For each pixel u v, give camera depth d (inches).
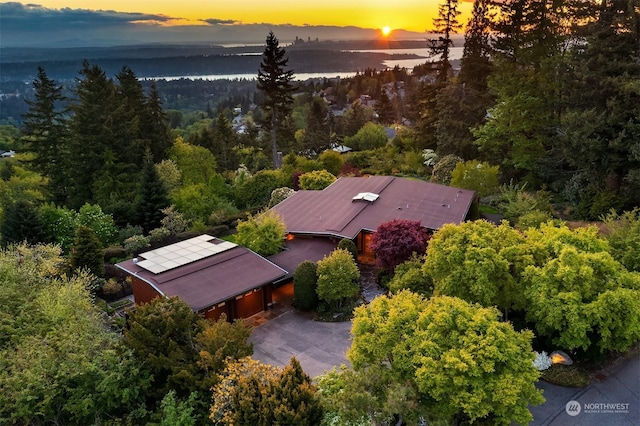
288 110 2222.0
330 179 1573.6
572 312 588.4
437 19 2091.5
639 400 617.6
